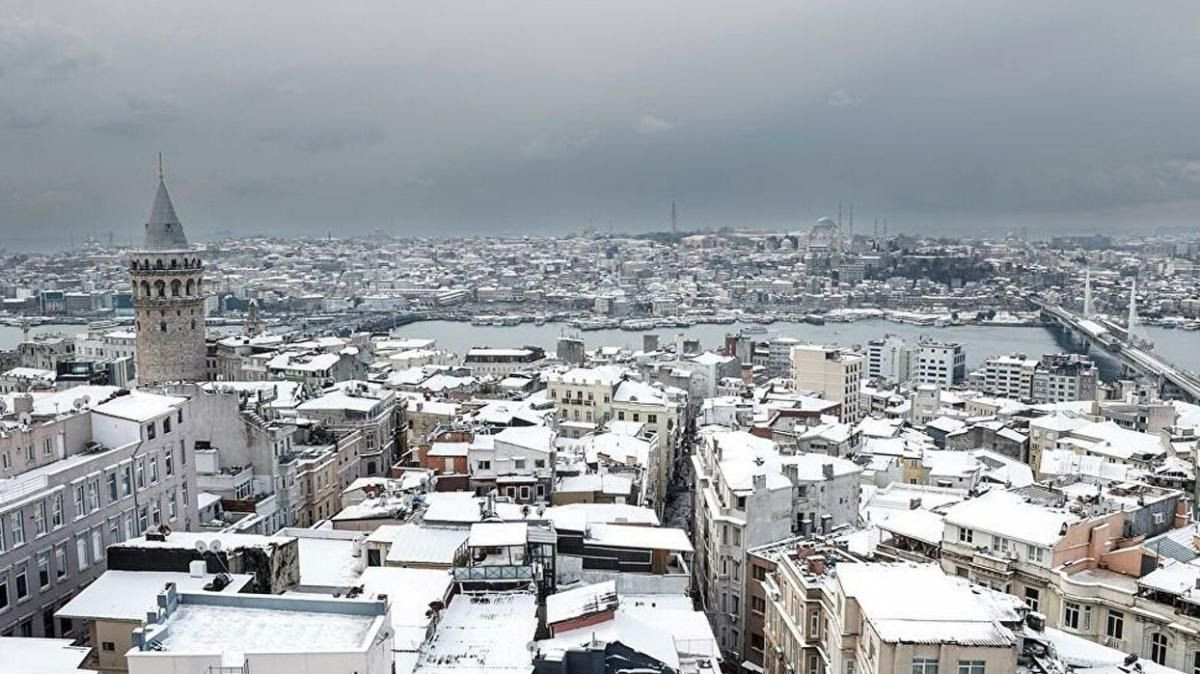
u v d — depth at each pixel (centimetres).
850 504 14000
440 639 7719
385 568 9188
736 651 12912
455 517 10581
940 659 6931
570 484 14388
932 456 18888
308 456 15788
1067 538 10281
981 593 8388
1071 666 7894
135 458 10631
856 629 8100
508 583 8838
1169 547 10794
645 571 10194
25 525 8906
